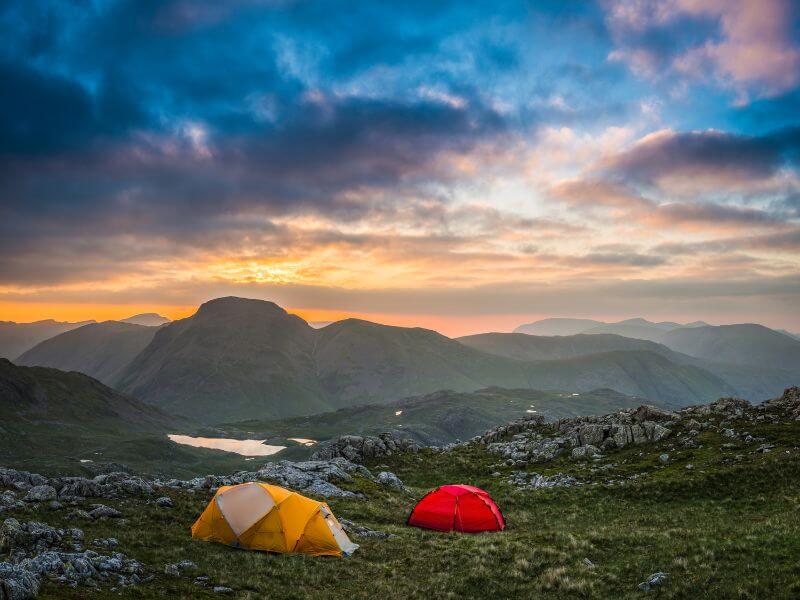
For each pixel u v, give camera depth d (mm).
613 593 19734
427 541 29766
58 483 30141
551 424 71625
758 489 36594
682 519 32594
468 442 71938
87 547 21000
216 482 36562
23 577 15422
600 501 39969
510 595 20562
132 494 30391
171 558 21906
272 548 25219
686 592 18266
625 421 62000
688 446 51000
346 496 40750
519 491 46094
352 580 22641
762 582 17766
